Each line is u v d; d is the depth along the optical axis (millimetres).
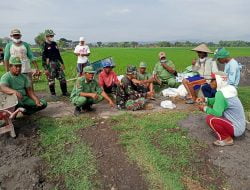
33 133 6660
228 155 5961
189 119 7273
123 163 5746
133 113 7773
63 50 61219
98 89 7773
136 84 8555
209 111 6035
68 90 11008
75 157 5891
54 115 7621
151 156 5875
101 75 9109
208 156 5957
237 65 7840
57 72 9539
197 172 5578
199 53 9219
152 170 5559
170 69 10453
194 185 5309
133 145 6223
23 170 5602
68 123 7102
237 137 6547
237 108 6082
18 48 7965
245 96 10711
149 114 7691
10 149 6156
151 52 47000
